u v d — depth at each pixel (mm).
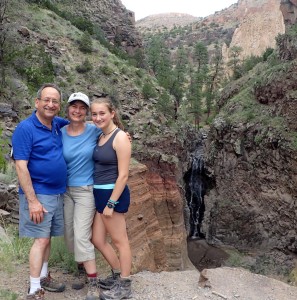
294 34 45688
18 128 5125
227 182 41938
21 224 5293
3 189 10703
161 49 107125
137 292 5754
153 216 25406
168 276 6535
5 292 5395
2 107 22578
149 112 43969
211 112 79750
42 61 39469
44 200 5227
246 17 154000
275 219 35875
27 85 32469
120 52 62906
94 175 5406
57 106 5238
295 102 35531
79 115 5422
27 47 38844
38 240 5285
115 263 5832
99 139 5520
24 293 5551
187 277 6559
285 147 34188
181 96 75875
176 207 34000
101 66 47969
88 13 72875
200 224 44594
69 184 5520
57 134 5430
